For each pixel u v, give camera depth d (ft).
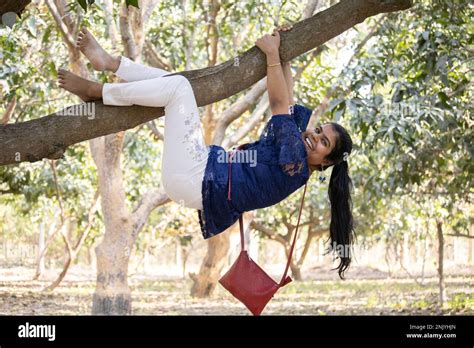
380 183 42.22
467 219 52.80
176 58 45.01
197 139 12.82
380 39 35.91
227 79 13.17
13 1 12.83
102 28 39.01
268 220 76.48
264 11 41.50
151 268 124.26
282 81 13.26
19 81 36.45
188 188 12.84
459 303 43.37
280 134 13.07
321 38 13.57
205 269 56.18
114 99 12.63
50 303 48.78
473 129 32.71
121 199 38.34
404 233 69.82
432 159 36.45
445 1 27.91
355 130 33.24
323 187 69.92
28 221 98.22
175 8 44.62
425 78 28.68
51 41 38.63
